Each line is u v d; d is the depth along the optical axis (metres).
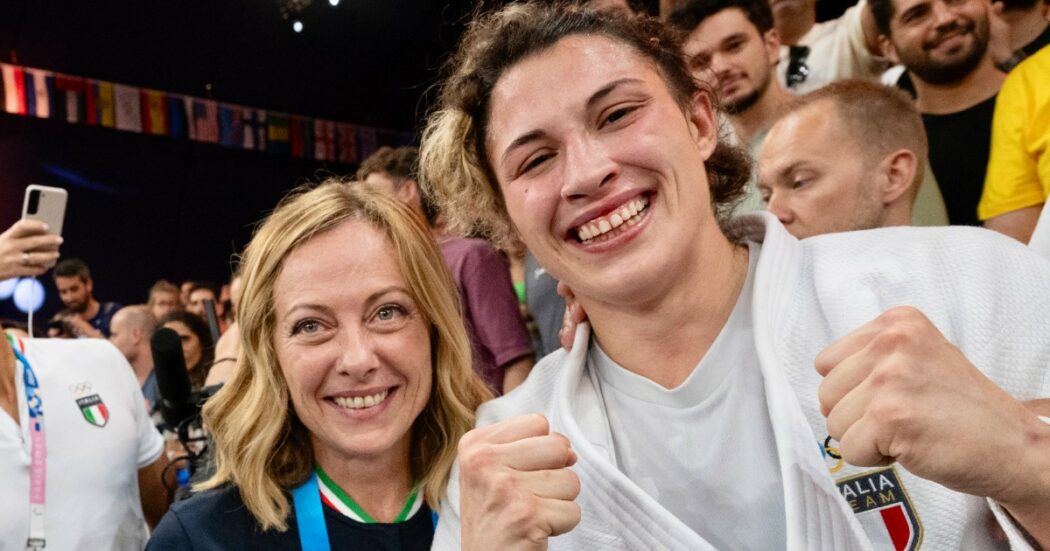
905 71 2.10
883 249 1.09
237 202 7.16
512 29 1.11
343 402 1.27
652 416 1.08
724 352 1.05
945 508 0.91
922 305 1.00
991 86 1.94
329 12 6.66
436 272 1.36
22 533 1.68
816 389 1.00
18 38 5.98
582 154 1.01
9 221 6.19
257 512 1.26
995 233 1.06
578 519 0.92
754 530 1.00
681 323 1.06
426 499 1.34
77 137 6.42
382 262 1.29
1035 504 0.74
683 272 1.04
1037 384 0.92
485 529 0.92
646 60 1.08
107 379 1.91
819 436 0.98
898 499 0.93
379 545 1.29
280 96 7.12
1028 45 1.86
